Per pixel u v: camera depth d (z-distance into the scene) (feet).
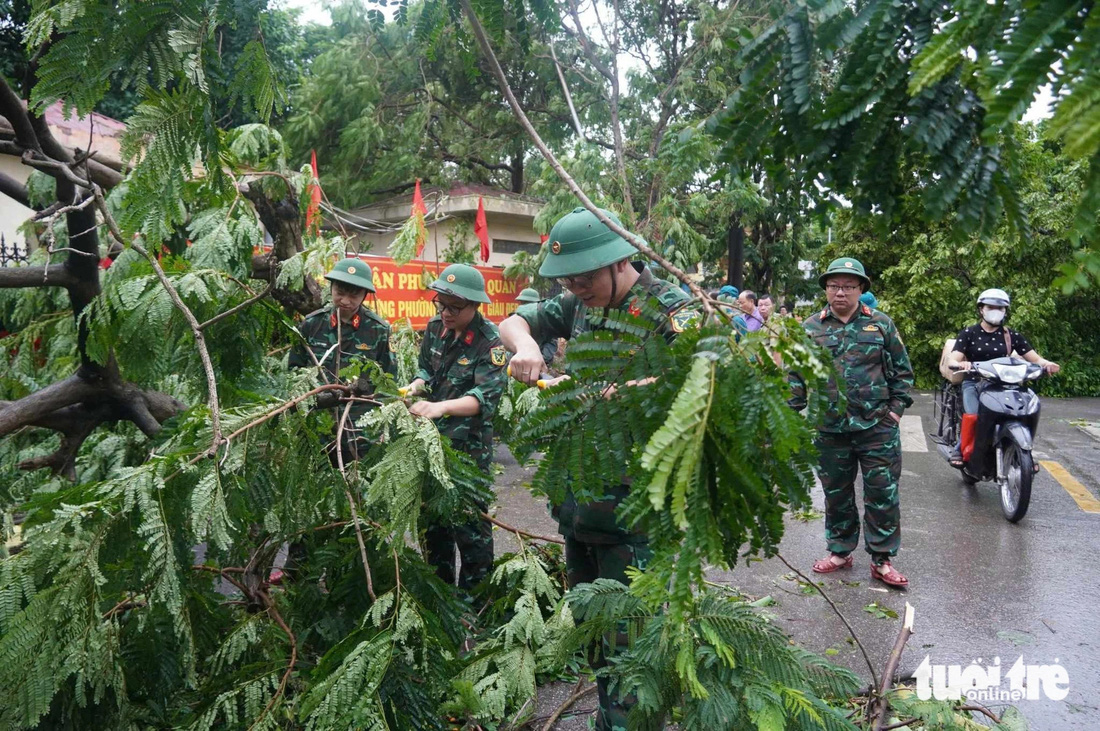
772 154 3.16
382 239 46.96
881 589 13.82
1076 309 50.65
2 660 5.52
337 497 8.10
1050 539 17.25
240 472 7.00
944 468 25.67
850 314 14.39
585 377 3.41
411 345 18.24
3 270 9.50
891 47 2.67
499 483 21.84
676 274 3.42
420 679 6.99
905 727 7.80
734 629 5.94
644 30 35.09
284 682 6.94
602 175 31.24
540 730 8.86
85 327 9.69
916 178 2.90
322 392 8.46
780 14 3.01
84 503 6.27
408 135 43.73
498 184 56.80
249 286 9.77
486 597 10.97
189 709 7.23
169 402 11.22
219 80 5.37
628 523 3.13
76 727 6.37
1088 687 9.98
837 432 14.33
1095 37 1.76
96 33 4.96
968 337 20.88
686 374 3.07
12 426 9.71
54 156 8.01
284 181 11.55
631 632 6.35
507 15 4.90
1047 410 42.24
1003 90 1.86
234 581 8.37
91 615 5.94
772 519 2.84
